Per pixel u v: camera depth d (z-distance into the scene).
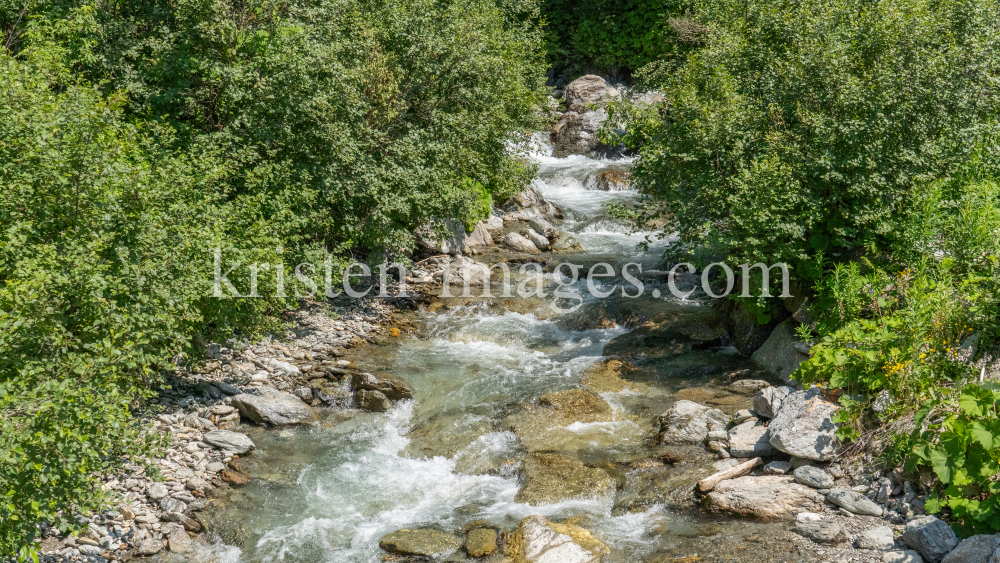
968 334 7.14
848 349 7.16
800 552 5.84
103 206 6.70
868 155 8.78
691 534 6.30
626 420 8.46
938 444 5.95
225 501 7.02
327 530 6.69
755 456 7.25
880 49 9.54
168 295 6.80
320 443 8.20
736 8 12.05
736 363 9.77
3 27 9.56
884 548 5.71
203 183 8.33
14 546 5.00
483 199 15.76
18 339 5.63
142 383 7.59
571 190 19.44
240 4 10.30
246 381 9.11
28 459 5.02
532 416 8.52
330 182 10.45
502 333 11.14
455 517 6.86
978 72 9.37
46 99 7.28
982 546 5.24
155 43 9.66
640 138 11.51
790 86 9.49
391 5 12.48
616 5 24.53
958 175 9.25
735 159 9.46
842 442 6.84
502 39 16.58
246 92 9.61
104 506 5.83
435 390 9.32
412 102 12.54
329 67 10.24
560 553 6.07
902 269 8.55
